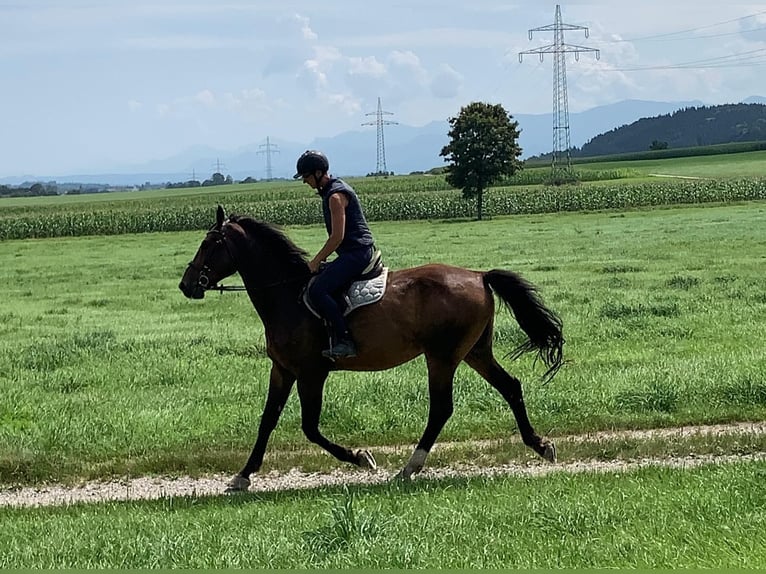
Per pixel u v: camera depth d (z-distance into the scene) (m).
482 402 10.66
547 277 25.02
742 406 10.41
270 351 8.59
